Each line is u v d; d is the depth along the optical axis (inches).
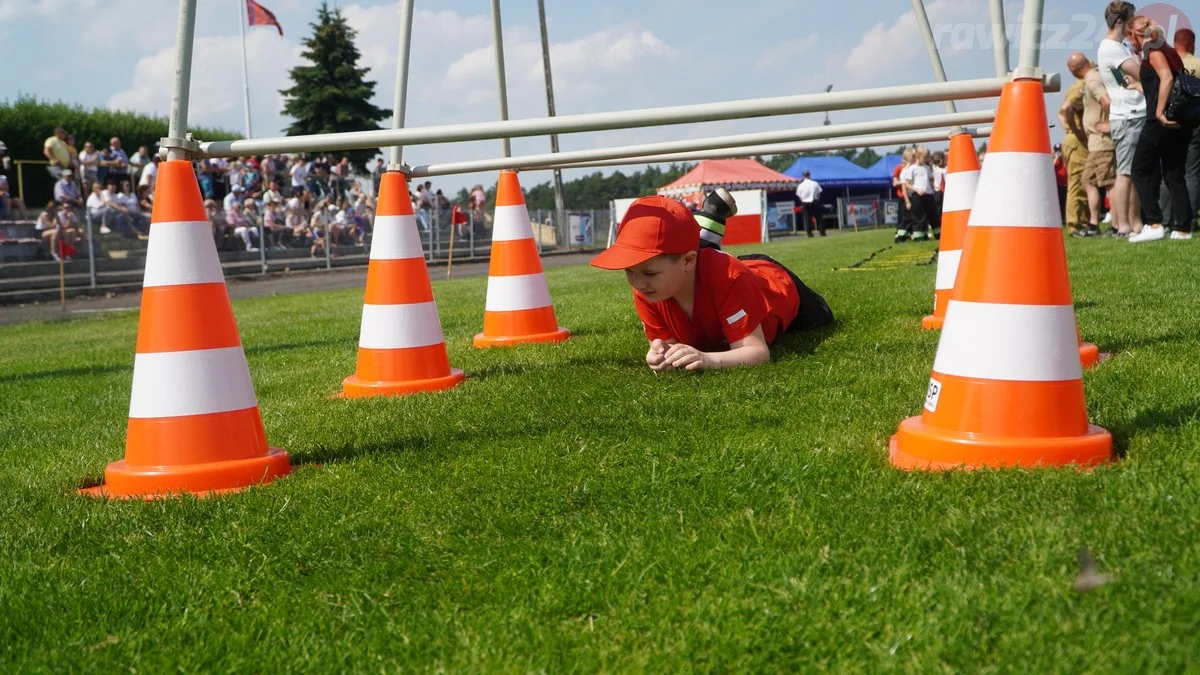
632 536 81.5
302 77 2028.8
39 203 1003.9
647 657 61.4
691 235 147.2
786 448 103.8
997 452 90.7
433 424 132.5
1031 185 93.8
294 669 64.7
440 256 1027.3
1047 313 92.5
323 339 273.7
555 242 1240.2
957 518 77.2
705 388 139.3
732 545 77.5
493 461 110.0
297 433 136.8
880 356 156.4
